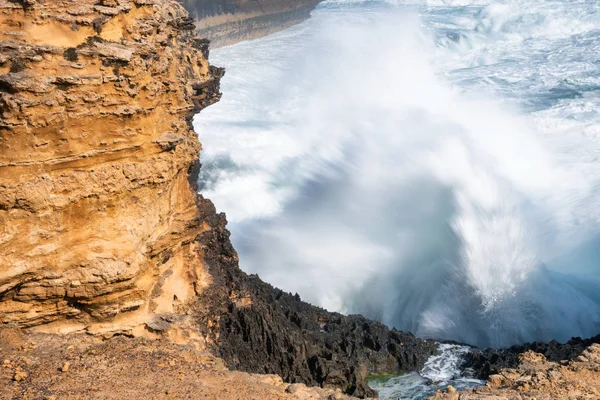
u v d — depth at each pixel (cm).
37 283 1256
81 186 1262
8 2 1234
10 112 1177
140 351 1312
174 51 1639
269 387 1269
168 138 1384
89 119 1250
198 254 1609
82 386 1156
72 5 1280
